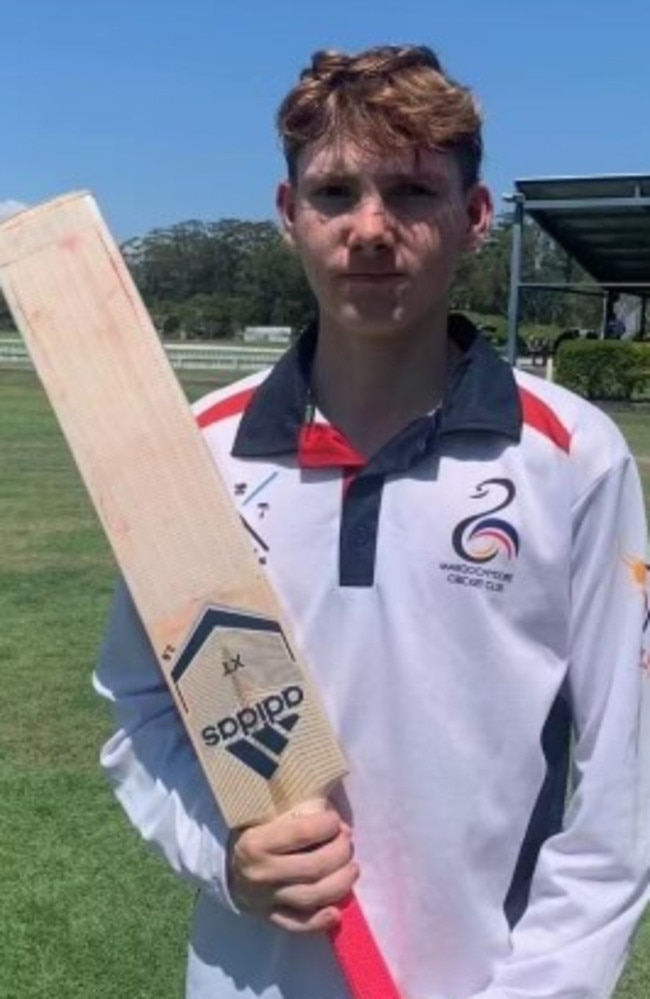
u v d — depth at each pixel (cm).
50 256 171
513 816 174
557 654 175
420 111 170
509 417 175
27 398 2566
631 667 173
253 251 8231
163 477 170
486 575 172
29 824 494
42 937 413
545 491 173
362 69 173
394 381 179
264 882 166
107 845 477
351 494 177
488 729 172
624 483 176
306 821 165
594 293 3250
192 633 169
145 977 392
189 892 443
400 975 175
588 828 170
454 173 175
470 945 173
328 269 175
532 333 4122
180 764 185
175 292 8406
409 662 172
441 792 172
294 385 183
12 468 1514
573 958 166
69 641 747
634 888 171
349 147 171
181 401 171
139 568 170
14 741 580
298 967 176
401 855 173
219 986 181
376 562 175
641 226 2770
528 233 3484
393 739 173
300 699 168
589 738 174
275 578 179
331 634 176
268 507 180
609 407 2661
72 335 171
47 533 1102
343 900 167
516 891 176
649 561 177
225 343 6091
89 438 171
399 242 172
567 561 173
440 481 175
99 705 627
